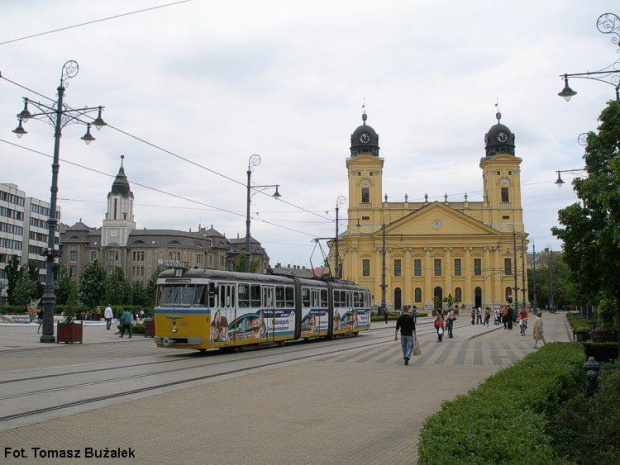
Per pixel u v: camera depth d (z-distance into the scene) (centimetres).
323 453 879
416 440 963
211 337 2452
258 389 1481
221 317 2528
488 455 626
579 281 2223
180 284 2470
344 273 10831
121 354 2452
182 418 1107
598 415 896
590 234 2098
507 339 3806
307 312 3347
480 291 10562
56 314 6981
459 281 10569
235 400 1312
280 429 1030
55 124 2873
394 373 1845
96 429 1004
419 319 8062
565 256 2195
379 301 10519
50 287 3002
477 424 735
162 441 930
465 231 10588
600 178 2047
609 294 2267
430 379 1703
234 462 821
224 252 13838
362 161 10738
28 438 934
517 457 621
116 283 10506
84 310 6894
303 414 1166
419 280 10631
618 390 1109
